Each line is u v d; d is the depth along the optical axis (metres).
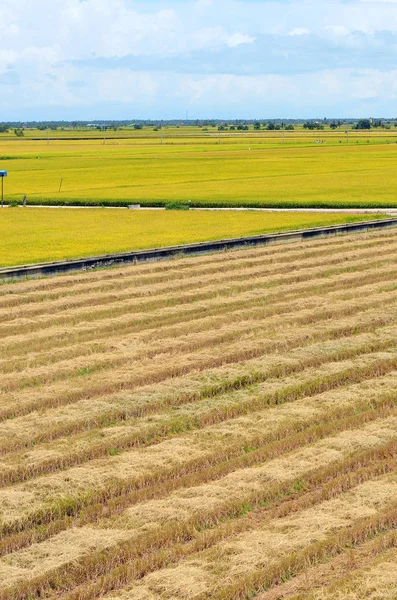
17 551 15.03
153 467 18.33
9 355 27.12
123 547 15.06
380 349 27.78
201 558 14.70
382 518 15.82
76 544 15.10
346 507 16.38
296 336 28.91
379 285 37.62
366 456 18.69
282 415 21.50
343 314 32.59
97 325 30.98
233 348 27.47
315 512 16.23
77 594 13.74
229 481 17.50
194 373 25.09
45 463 18.52
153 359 26.58
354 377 24.88
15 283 38.78
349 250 47.41
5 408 21.97
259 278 39.56
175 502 16.56
